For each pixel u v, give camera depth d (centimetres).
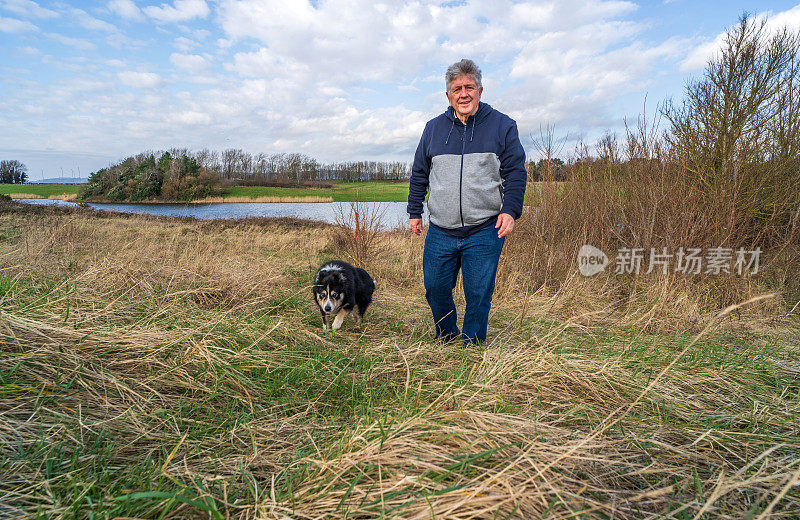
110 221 1225
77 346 221
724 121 688
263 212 2189
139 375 216
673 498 138
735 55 695
